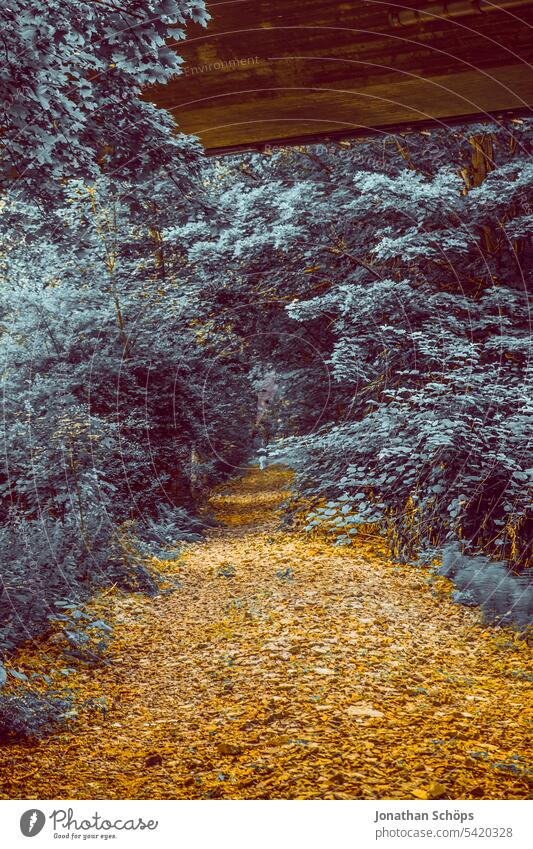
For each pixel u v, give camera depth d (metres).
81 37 6.68
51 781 4.37
